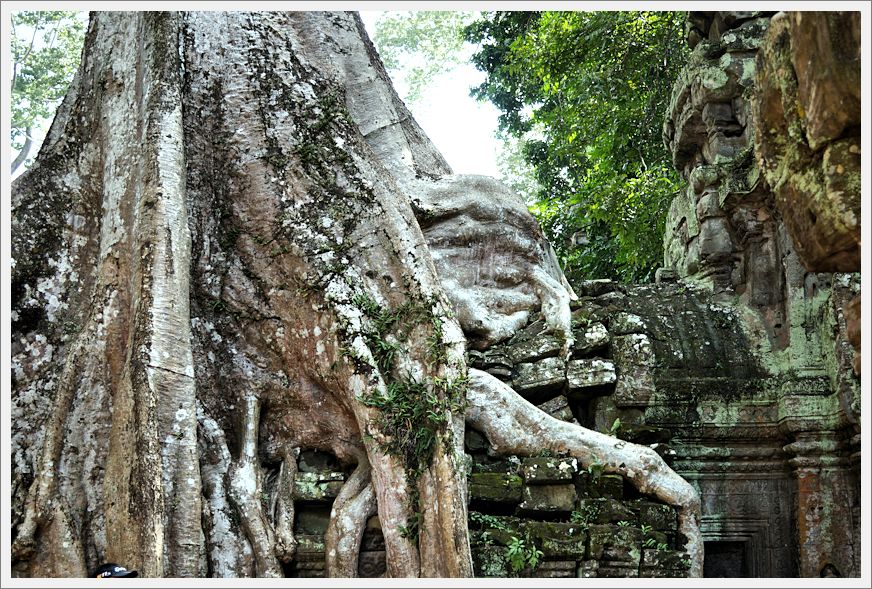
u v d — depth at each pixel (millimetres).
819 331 8070
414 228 7809
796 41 4246
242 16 8680
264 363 7707
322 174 8000
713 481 7902
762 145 4750
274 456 7551
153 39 8133
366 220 7781
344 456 7430
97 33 8578
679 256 10039
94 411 7055
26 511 6637
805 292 8242
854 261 4352
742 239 8906
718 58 9695
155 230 7211
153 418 6605
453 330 7340
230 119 8297
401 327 7352
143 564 6246
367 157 8219
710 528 7797
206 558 6758
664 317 8602
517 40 14367
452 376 7137
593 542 6754
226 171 8172
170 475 6586
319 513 7367
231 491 7098
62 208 7941
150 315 6910
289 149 8109
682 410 7957
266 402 7648
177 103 7844
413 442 6836
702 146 10141
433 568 6531
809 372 7949
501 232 8867
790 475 7906
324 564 6969
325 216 7801
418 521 6648
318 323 7406
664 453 7719
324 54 9320
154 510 6371
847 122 4074
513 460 7414
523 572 6738
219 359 7742
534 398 8047
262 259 7840
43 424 7234
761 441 7984
